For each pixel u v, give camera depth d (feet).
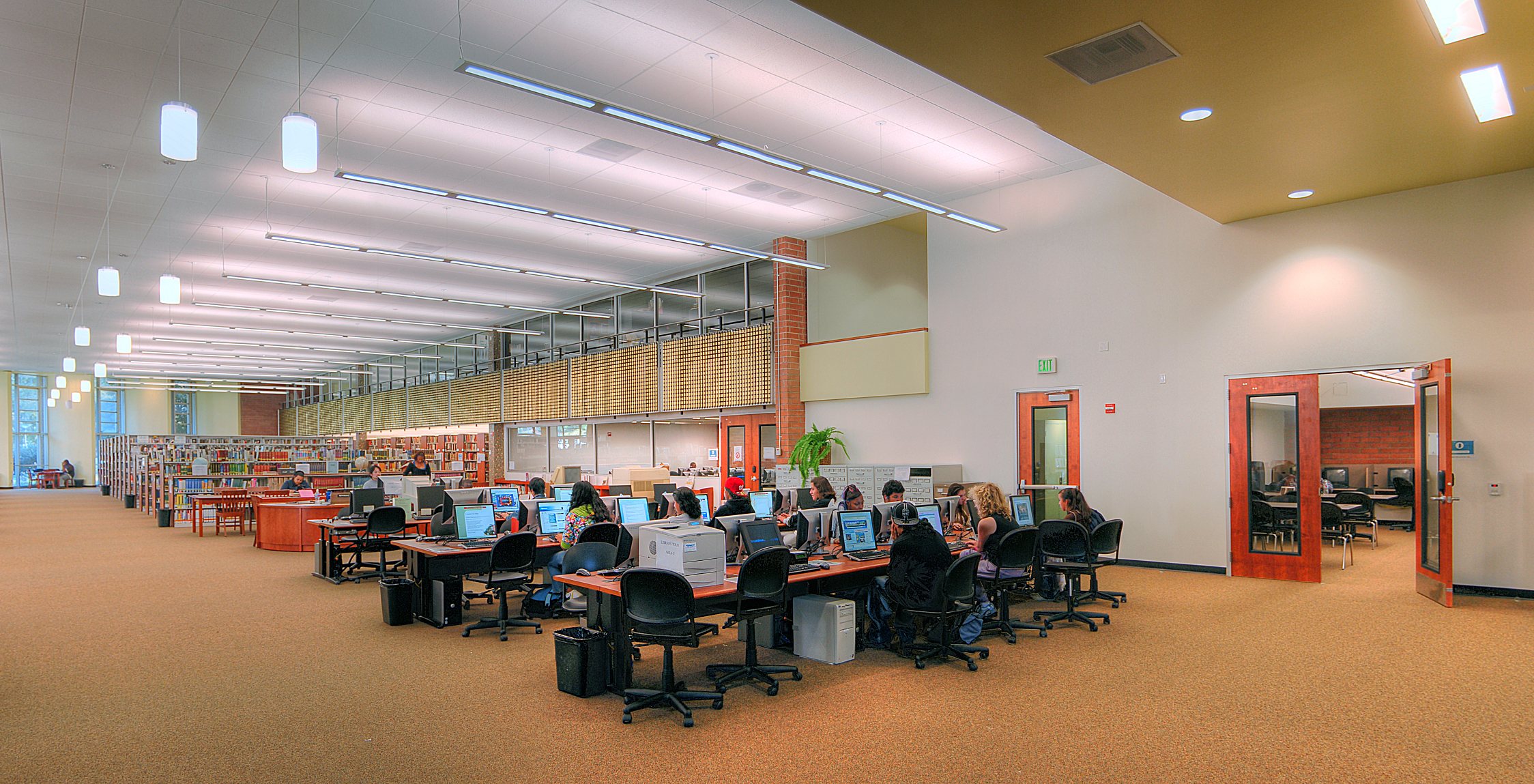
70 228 37.14
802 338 42.50
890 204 36.27
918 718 14.25
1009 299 33.96
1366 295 25.41
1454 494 24.21
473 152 29.07
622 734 13.65
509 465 66.90
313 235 39.42
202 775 12.00
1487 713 14.16
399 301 55.77
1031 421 33.09
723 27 20.67
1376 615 21.85
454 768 12.21
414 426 81.05
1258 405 27.53
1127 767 12.05
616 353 53.67
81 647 19.61
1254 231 27.71
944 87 24.35
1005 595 20.22
